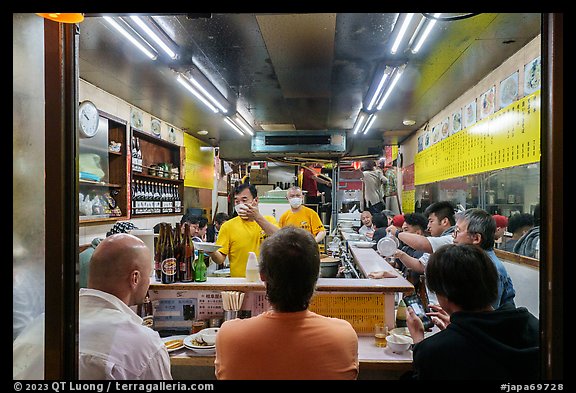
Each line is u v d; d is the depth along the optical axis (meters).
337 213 6.78
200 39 2.69
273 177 9.34
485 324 1.18
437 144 4.72
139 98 4.19
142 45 2.59
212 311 2.04
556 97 0.78
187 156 6.26
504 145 2.97
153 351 1.33
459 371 1.13
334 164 6.85
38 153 0.88
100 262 1.38
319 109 4.73
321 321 1.15
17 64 0.86
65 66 0.86
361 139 6.77
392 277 2.13
